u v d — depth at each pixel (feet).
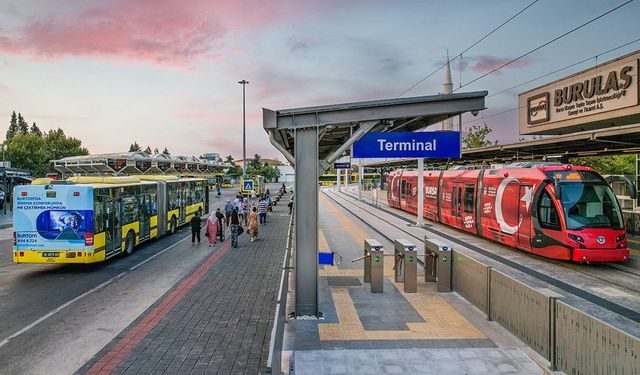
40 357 23.24
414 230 74.59
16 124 439.22
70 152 252.21
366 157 30.32
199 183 95.35
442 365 20.83
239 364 21.88
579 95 70.49
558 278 39.73
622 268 44.14
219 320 28.71
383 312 29.22
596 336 17.60
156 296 35.32
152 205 62.75
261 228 82.74
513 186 53.16
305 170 28.84
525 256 50.90
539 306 21.93
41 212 43.52
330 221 88.53
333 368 20.57
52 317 29.99
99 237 45.29
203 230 79.61
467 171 70.54
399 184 114.11
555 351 20.38
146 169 182.91
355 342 23.88
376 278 34.04
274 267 46.29
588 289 35.91
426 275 37.60
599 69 66.08
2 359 23.03
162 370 21.22
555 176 47.21
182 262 49.47
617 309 30.58
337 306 30.63
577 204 45.06
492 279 27.40
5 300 34.22
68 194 43.62
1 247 60.75
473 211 64.95
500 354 22.08
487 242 61.52
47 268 46.62
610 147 65.57
